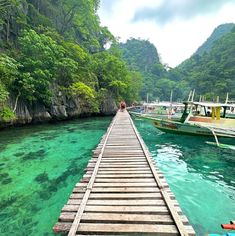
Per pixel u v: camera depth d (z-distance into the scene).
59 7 35.34
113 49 52.22
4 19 20.44
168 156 12.02
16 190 7.07
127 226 3.65
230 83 76.50
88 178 5.88
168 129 18.00
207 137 16.44
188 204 6.54
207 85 86.44
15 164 9.59
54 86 23.39
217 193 7.30
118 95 42.44
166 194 4.69
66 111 25.66
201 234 5.07
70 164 9.79
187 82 109.25
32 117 20.31
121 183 5.56
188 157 11.81
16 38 22.09
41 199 6.49
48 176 8.33
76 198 4.66
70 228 3.57
